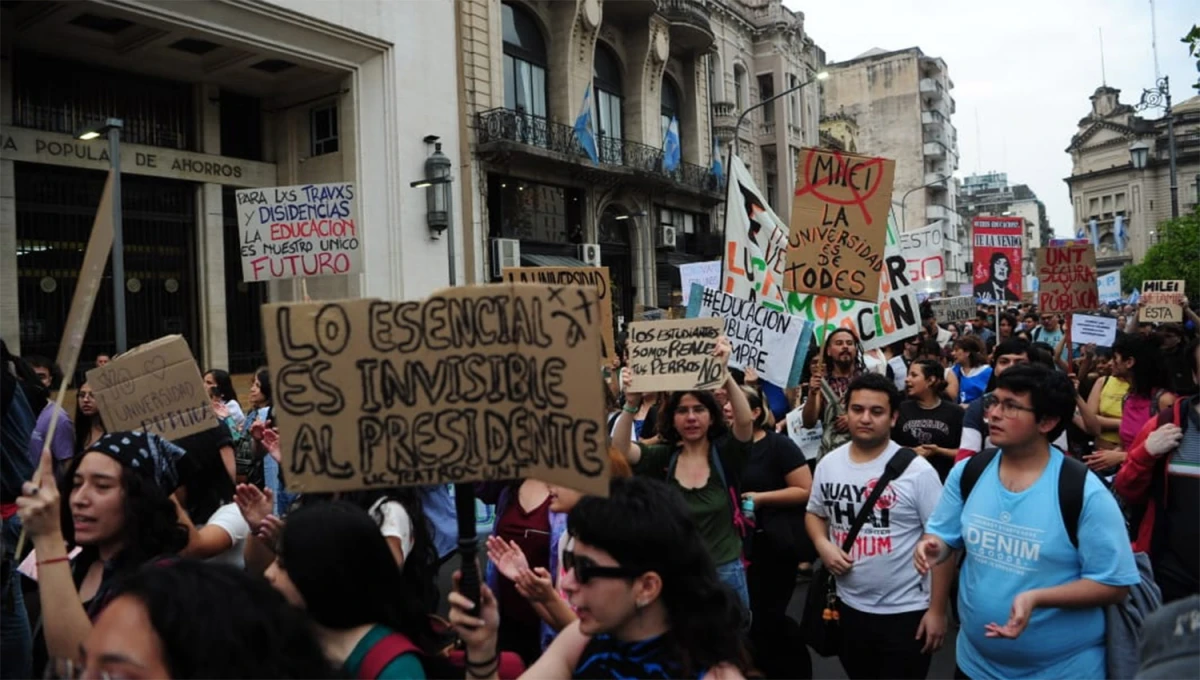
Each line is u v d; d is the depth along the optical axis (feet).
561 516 12.89
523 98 78.54
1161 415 13.73
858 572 13.53
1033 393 10.50
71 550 11.66
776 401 25.21
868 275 21.18
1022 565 10.44
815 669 18.26
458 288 7.76
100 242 9.78
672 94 104.37
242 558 12.50
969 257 344.69
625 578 7.32
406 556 11.35
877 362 32.07
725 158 111.04
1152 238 272.51
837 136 177.06
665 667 7.38
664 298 96.63
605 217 89.51
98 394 14.39
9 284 47.60
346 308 7.80
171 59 56.90
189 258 58.75
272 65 59.62
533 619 12.87
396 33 61.52
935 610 12.10
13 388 15.84
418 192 62.95
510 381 7.70
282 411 7.79
